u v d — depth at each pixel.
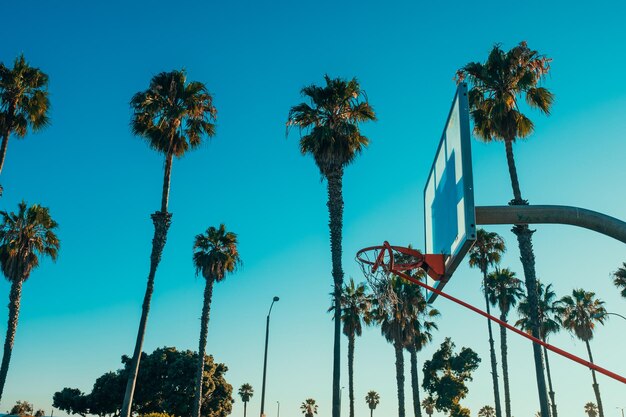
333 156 25.94
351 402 45.66
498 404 45.06
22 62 29.81
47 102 30.09
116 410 65.69
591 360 53.03
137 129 28.06
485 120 26.59
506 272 52.06
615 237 5.48
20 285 35.28
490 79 25.84
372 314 47.31
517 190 25.64
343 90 26.83
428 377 70.94
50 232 36.72
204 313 42.38
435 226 7.23
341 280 25.03
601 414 51.78
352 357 46.81
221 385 66.25
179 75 28.42
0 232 35.59
